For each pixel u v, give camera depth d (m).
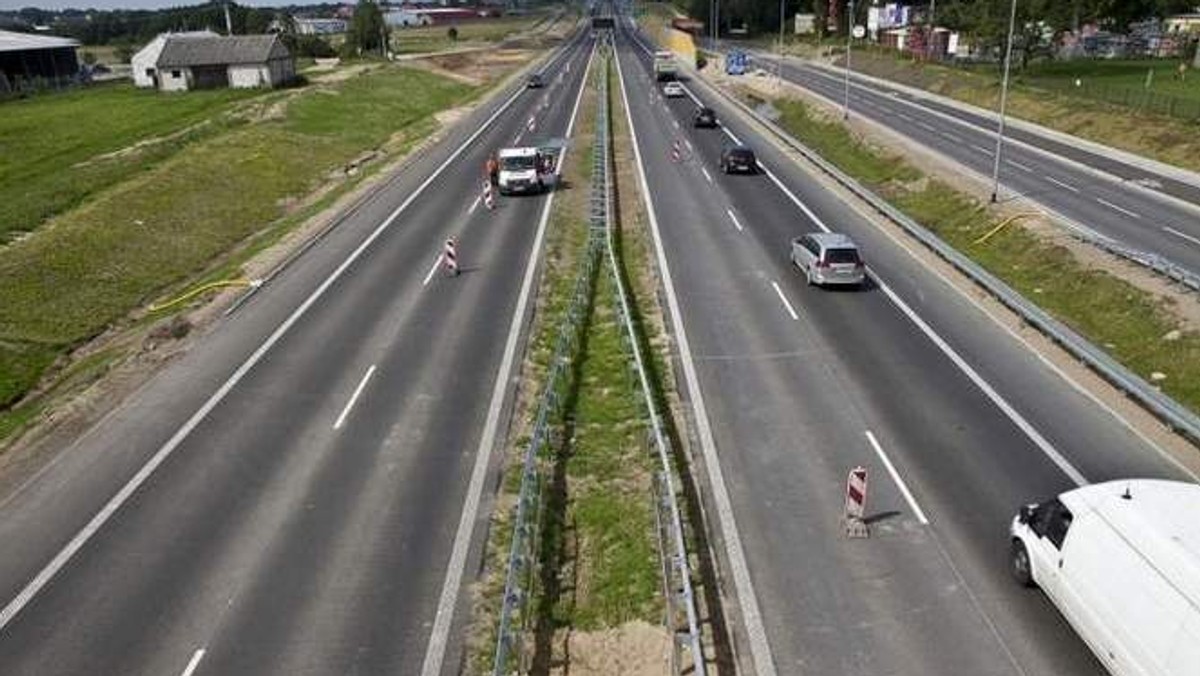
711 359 26.03
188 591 16.58
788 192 46.62
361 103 80.56
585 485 19.98
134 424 23.09
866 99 82.81
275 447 21.66
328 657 14.95
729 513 18.52
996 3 88.00
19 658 15.09
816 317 29.02
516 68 119.44
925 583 16.19
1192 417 20.53
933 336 27.28
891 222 40.47
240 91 88.69
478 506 19.06
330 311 30.77
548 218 42.59
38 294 34.59
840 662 14.46
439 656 14.98
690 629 14.02
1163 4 106.00
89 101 86.19
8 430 25.05
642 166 53.75
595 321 29.38
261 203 49.84
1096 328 28.72
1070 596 14.32
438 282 33.53
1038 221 38.56
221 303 32.19
